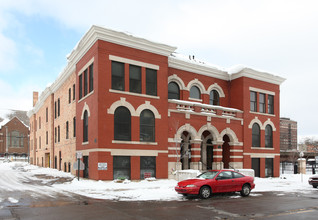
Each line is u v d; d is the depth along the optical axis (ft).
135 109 71.46
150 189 55.77
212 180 47.57
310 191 59.82
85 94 78.33
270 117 100.73
